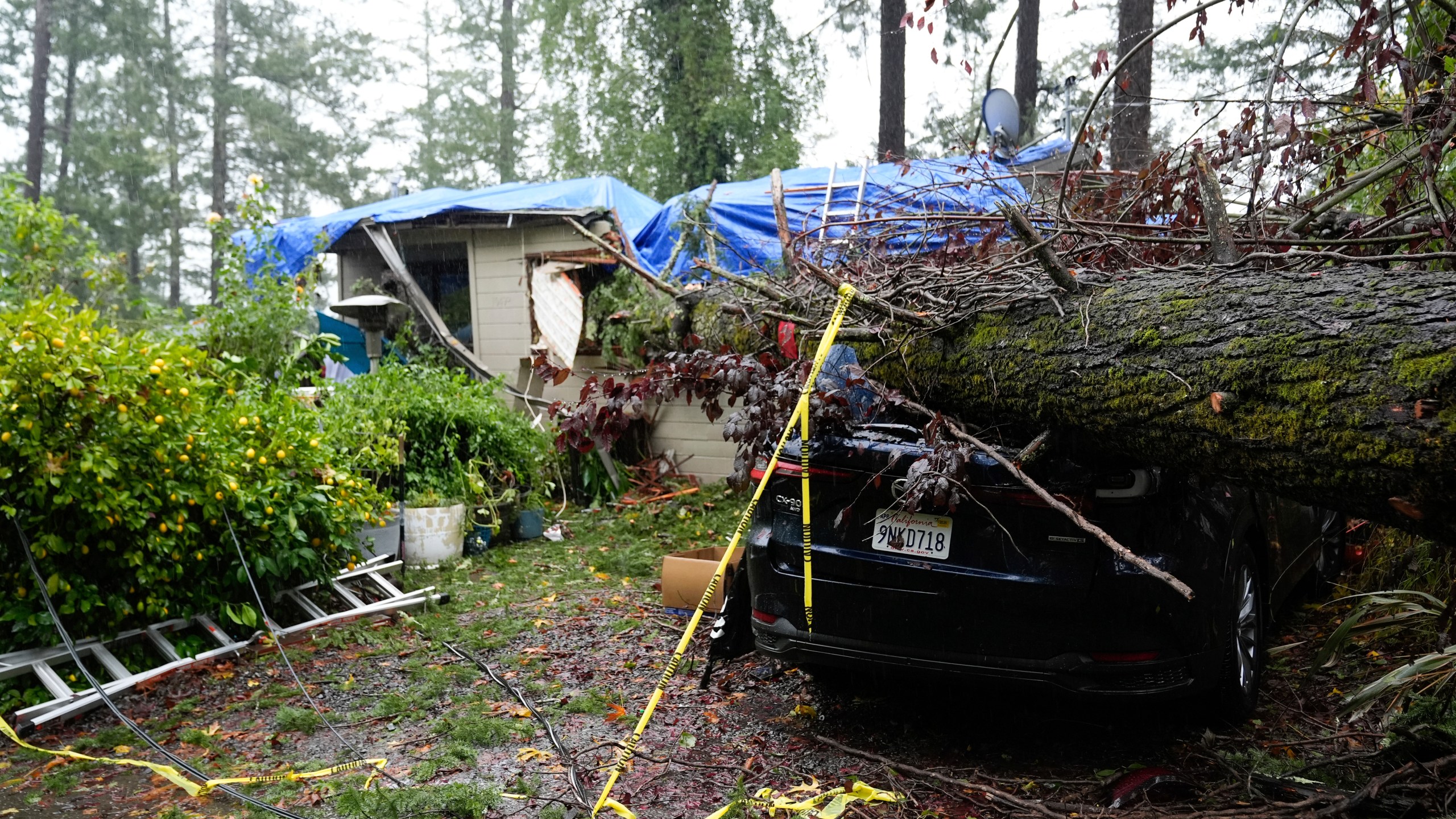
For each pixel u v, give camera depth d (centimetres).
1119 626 312
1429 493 209
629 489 894
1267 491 260
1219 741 352
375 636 487
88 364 411
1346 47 377
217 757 350
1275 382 238
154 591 438
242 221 864
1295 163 398
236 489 449
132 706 402
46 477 395
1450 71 398
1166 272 321
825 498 347
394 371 761
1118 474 313
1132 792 301
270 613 501
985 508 321
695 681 424
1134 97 791
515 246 1072
